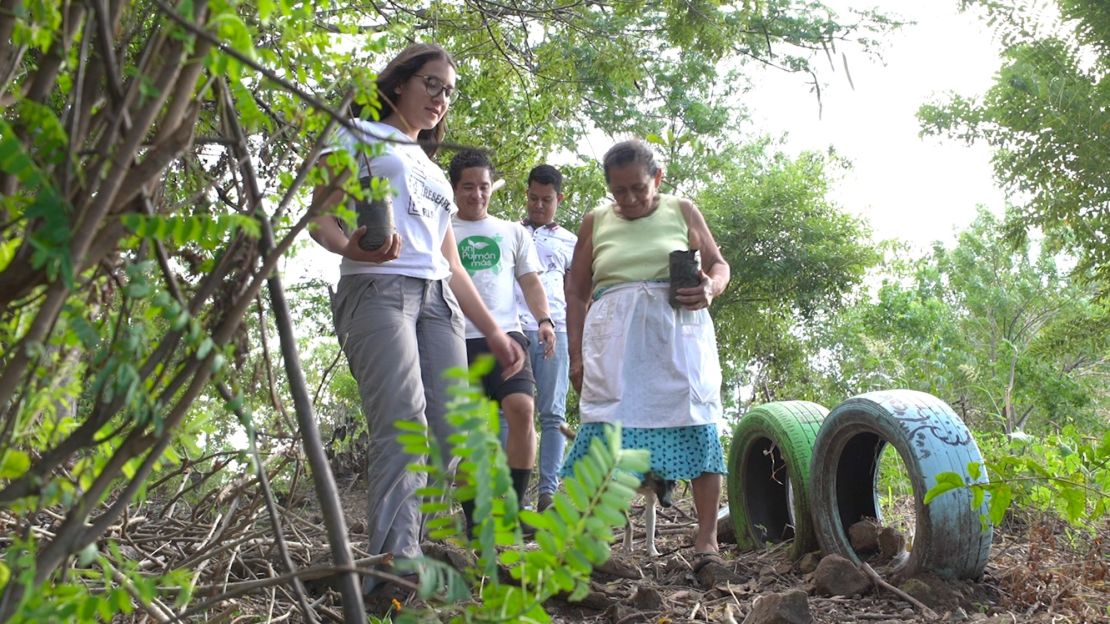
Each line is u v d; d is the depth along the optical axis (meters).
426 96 3.81
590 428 4.91
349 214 1.74
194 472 3.58
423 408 3.66
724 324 20.20
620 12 8.80
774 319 20.28
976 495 3.36
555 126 9.70
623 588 4.28
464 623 1.61
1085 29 15.67
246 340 1.78
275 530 1.76
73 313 1.52
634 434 4.80
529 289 5.81
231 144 1.71
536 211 6.75
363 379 3.65
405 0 6.93
